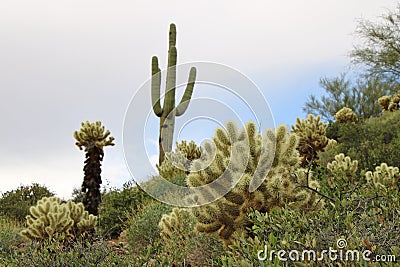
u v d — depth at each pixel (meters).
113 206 8.60
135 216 7.55
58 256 3.55
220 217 3.42
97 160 8.29
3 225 9.30
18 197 12.55
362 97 20.97
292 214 2.80
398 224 2.37
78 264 3.38
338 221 2.33
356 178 5.69
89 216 6.48
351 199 3.14
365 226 2.44
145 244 5.51
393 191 3.67
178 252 3.62
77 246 3.61
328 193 3.70
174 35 11.45
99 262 3.37
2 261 3.66
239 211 3.41
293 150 3.61
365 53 16.78
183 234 4.16
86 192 8.30
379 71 16.73
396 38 16.44
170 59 10.98
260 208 3.43
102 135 8.29
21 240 6.64
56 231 5.67
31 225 5.64
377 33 16.55
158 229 5.59
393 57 16.33
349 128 11.39
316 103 21.78
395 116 12.73
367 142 9.31
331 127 13.96
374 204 2.99
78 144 8.22
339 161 5.93
